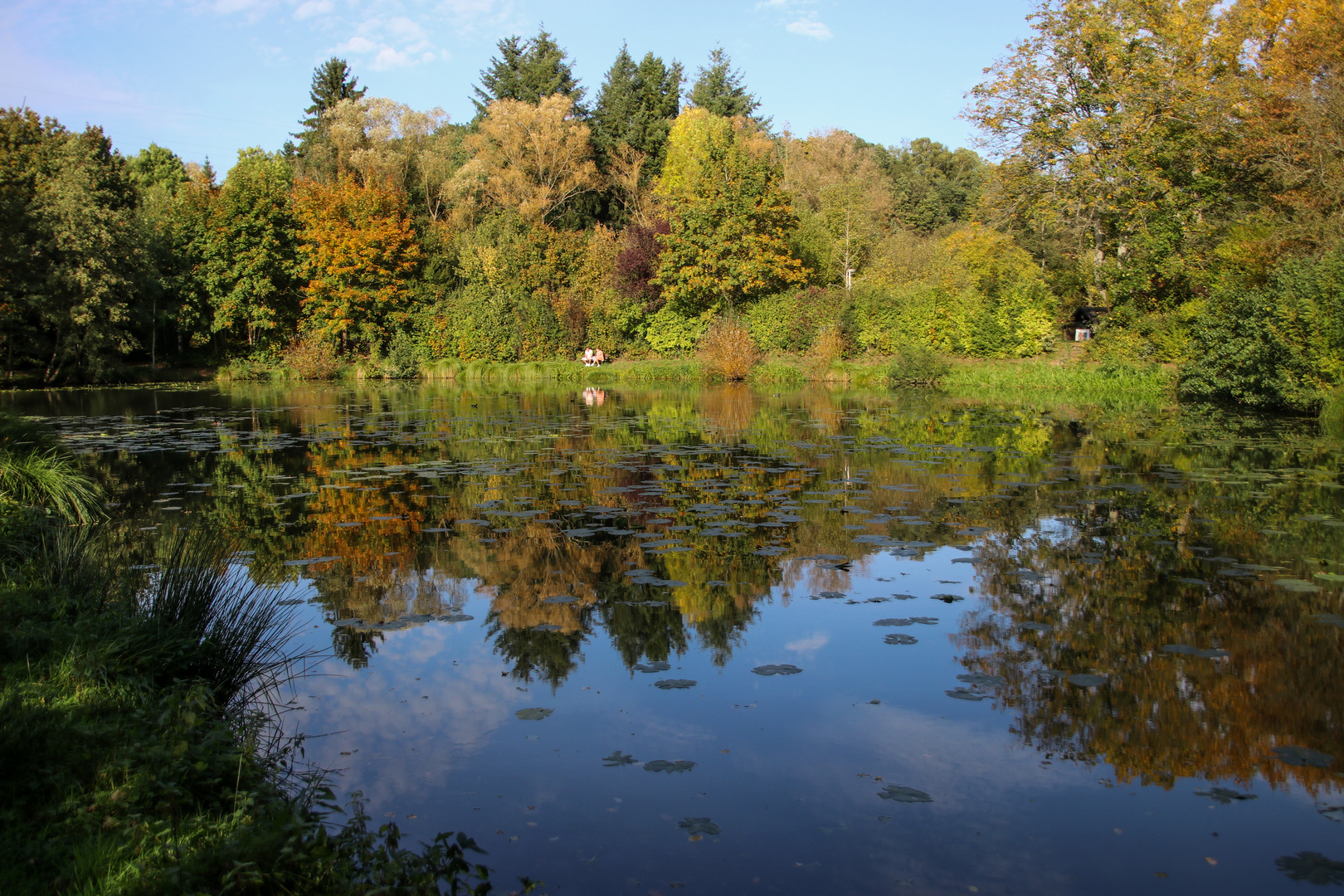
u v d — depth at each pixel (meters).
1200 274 20.91
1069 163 25.00
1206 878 2.78
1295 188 19.19
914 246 38.59
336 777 3.44
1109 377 21.08
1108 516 7.82
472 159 43.81
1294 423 14.60
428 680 4.40
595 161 47.69
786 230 31.84
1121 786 3.34
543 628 5.15
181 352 33.34
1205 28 24.56
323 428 15.36
